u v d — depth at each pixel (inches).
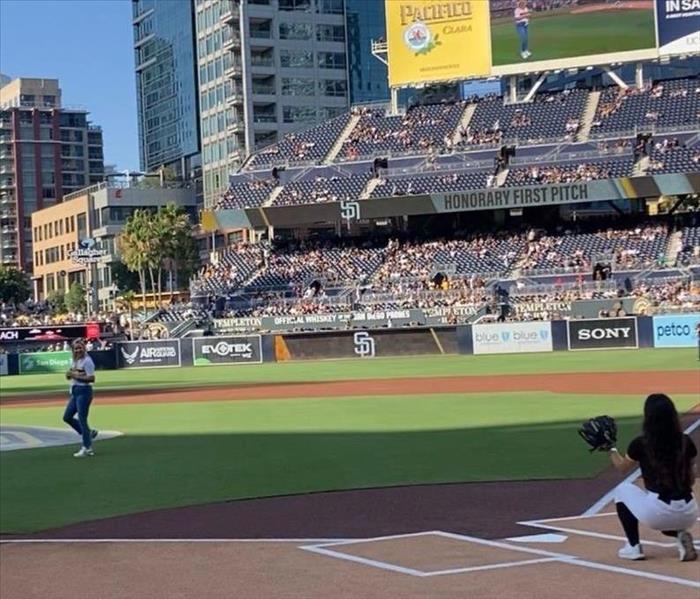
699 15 2699.3
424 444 810.8
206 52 5182.1
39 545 482.9
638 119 2829.7
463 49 2930.6
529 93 3107.8
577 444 769.6
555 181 2674.7
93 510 576.7
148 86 6023.6
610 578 366.0
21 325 3181.6
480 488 590.2
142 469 730.2
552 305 2361.0
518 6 2859.3
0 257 7062.0
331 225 3198.8
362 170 2989.7
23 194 7071.9
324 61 5012.3
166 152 5807.1
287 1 4940.9
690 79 2967.5
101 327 3107.8
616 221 2755.9
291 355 2460.6
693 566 378.3
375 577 383.6
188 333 2691.9
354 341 2418.8
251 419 1085.8
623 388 1277.1
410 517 508.7
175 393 1557.6
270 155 3174.2
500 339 2304.4
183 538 480.7
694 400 1073.5
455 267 2677.2
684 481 377.1
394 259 2810.0
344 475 664.4
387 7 2994.6
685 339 2158.0
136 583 394.9
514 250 2701.8
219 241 4931.1
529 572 380.2
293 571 399.9
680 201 2832.2
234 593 370.6
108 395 1581.0
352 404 1212.5
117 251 4805.6
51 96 7426.2
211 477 679.7
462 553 418.6
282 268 2898.6
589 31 2805.1
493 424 935.7
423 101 3486.7
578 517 486.3
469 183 2815.0
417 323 2470.5
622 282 2393.0
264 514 537.0
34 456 829.8
